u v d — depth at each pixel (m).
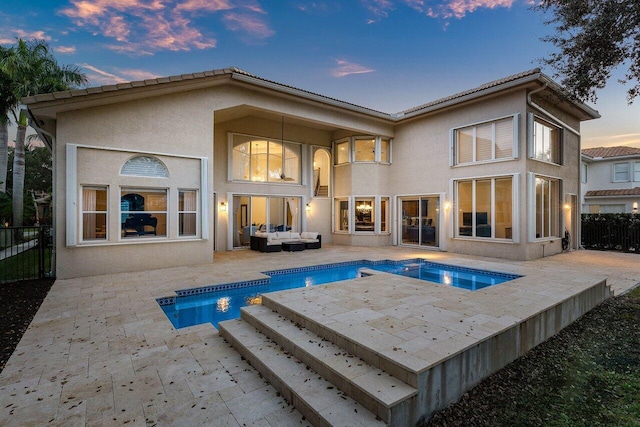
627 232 13.79
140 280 8.02
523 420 2.89
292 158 16.17
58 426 2.69
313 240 14.77
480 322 4.10
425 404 2.88
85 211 8.54
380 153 15.73
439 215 13.87
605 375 3.66
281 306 4.93
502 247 11.73
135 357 3.98
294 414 2.93
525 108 11.12
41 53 16.91
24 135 17.64
